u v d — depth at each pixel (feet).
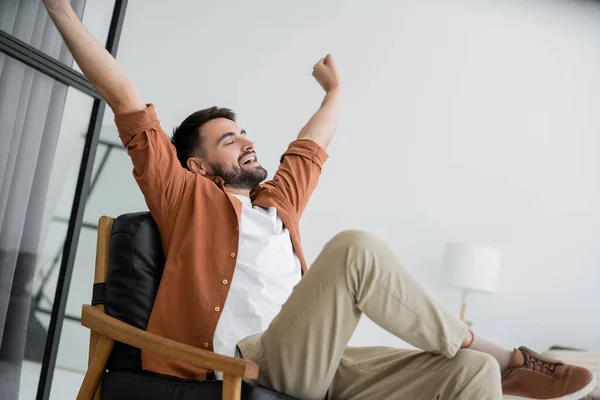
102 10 9.00
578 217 14.64
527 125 14.85
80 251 13.03
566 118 14.92
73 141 8.85
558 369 4.78
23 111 8.12
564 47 15.16
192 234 5.15
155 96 14.60
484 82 14.93
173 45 14.75
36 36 8.25
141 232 5.11
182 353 4.29
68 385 11.91
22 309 8.24
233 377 4.11
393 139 14.60
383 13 15.02
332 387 4.96
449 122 14.75
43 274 8.53
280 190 6.14
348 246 4.35
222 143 6.72
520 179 14.66
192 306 4.96
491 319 14.20
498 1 15.26
